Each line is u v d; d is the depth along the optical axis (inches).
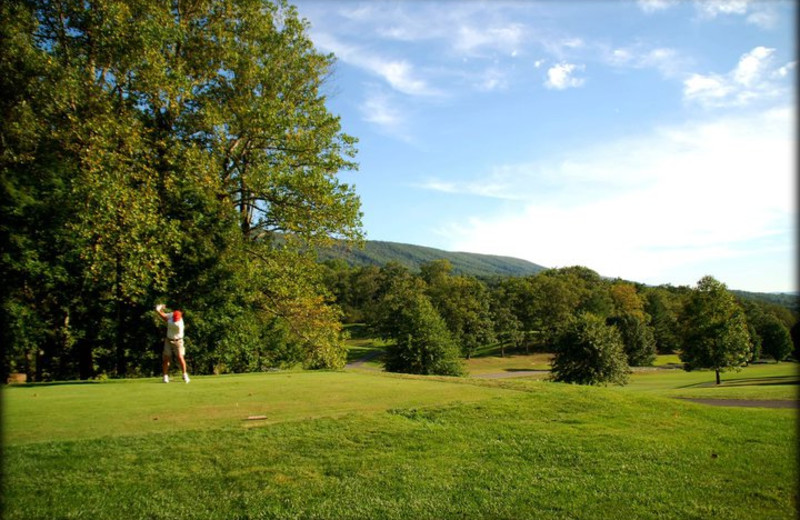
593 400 425.7
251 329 910.4
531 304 3538.4
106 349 785.6
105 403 337.1
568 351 1455.5
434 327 1659.7
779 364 2723.9
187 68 859.4
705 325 1705.2
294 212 886.4
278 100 887.7
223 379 505.7
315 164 928.3
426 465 255.9
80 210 647.1
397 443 286.2
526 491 230.4
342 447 273.4
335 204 892.6
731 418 418.9
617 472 262.1
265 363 987.9
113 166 668.7
